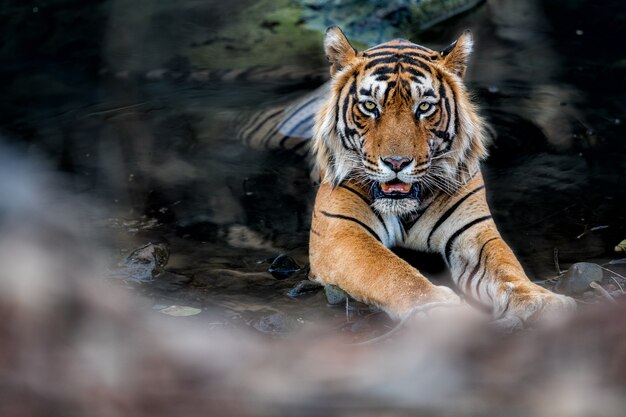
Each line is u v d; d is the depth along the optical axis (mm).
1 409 2400
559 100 14602
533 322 7863
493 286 8883
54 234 2580
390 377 2740
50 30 17844
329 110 10148
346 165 9930
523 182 12219
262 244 10938
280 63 16656
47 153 13242
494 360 2854
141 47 17281
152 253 10227
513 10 18359
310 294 9609
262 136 13844
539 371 2764
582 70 15719
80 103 15117
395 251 10406
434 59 10008
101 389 2490
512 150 13133
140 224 11398
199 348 2729
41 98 15289
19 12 18484
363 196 10000
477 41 17203
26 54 16922
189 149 13555
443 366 2816
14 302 2439
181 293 9570
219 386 2611
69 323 2520
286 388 2662
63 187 12219
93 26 18031
